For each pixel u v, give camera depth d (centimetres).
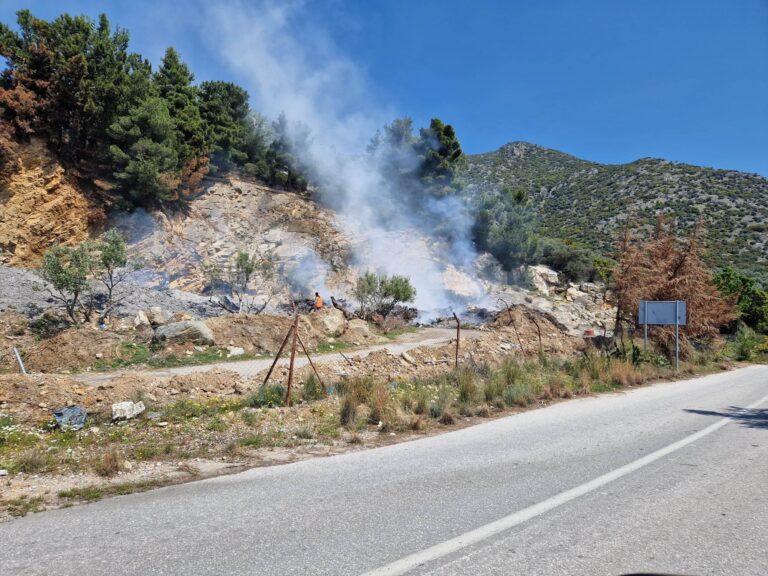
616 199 10431
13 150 3083
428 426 798
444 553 336
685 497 456
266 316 1842
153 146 3375
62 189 3134
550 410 946
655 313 1822
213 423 778
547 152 15412
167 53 4259
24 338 1524
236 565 320
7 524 397
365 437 727
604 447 650
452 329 2708
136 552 340
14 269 2088
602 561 326
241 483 506
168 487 497
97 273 1873
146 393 968
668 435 730
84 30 3384
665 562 325
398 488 481
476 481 503
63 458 607
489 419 861
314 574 308
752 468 558
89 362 1358
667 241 2297
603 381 1323
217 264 3092
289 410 868
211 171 4212
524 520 396
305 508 425
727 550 345
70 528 385
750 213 8356
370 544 351
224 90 4556
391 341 2186
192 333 1562
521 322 2517
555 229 9362
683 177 10538
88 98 3275
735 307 2819
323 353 1747
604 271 4250
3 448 656
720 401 1097
